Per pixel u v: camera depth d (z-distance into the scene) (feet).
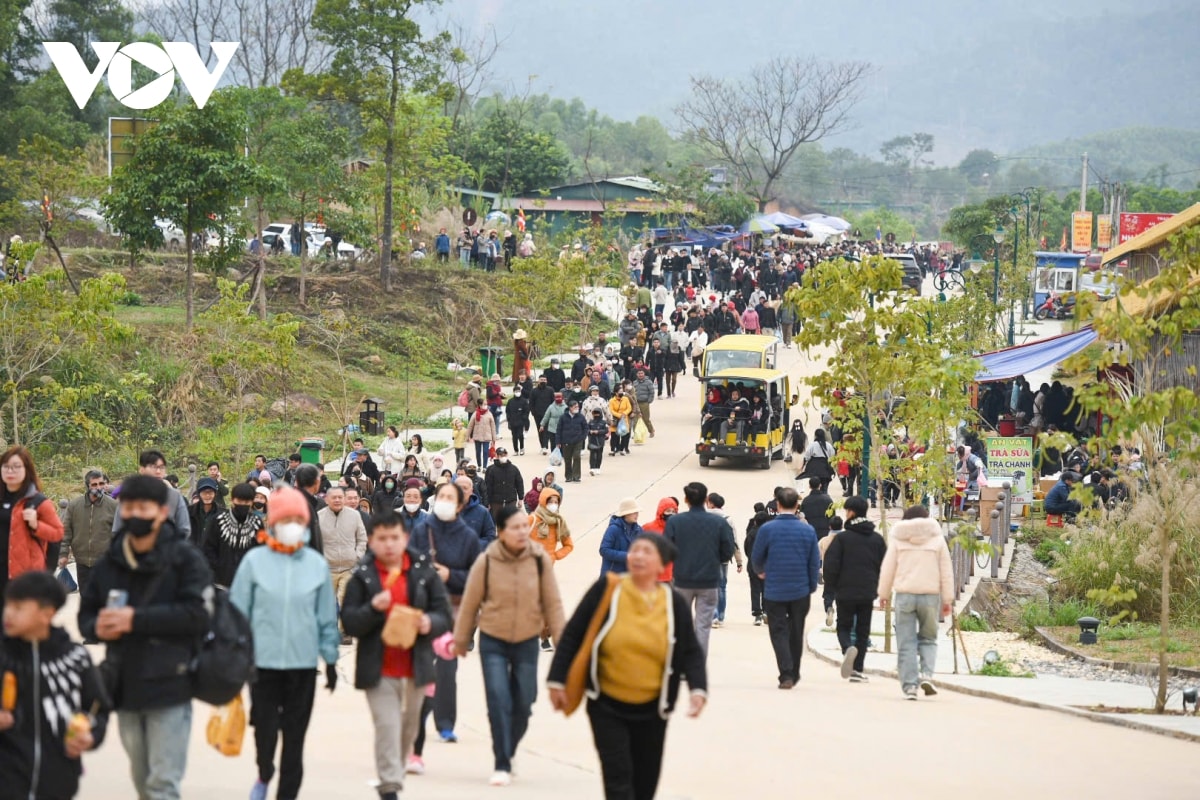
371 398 190.29
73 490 151.02
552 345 245.65
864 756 57.47
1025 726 66.69
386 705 43.75
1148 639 105.91
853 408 107.14
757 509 104.94
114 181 215.92
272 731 42.75
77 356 172.24
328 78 260.01
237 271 249.14
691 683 38.81
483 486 119.24
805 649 95.86
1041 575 135.44
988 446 160.97
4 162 244.63
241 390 152.97
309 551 43.21
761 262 332.39
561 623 49.70
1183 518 116.67
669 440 206.28
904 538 74.23
